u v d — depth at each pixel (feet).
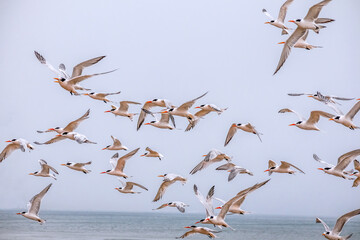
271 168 89.20
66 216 629.51
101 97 92.27
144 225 359.46
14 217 447.01
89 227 305.94
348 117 78.02
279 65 76.64
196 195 74.02
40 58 87.71
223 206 70.28
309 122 83.15
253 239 232.32
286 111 86.38
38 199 77.71
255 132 86.99
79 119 89.66
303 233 286.25
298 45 83.46
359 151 75.15
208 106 87.25
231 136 88.17
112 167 94.84
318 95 79.92
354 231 321.52
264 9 85.71
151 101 93.56
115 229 290.35
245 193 68.08
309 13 75.00
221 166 84.43
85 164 92.22
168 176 85.35
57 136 89.51
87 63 88.02
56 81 84.84
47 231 251.80
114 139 95.66
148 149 97.04
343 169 77.56
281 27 83.87
